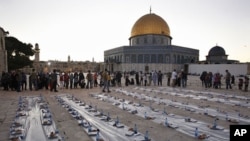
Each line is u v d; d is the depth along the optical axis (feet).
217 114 32.42
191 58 254.27
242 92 63.98
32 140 20.39
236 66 195.52
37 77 67.82
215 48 265.75
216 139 20.67
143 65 232.12
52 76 63.57
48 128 24.36
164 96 53.62
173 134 22.22
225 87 81.56
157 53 229.45
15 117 29.73
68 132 22.90
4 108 36.27
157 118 29.40
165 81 118.01
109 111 34.12
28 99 46.37
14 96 51.83
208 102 44.47
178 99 48.49
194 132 22.95
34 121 27.55
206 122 27.27
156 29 240.53
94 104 40.75
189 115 31.55
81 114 31.68
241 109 36.73
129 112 33.35
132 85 89.61
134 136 21.35
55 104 40.65
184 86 82.23
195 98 50.29
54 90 63.46
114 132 22.70
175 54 230.68
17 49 183.93
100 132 22.66
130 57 236.63
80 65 400.67
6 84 66.13
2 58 100.83
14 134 22.08
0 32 98.43
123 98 49.47
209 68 211.82
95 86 81.56
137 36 247.29
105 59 291.38
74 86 75.51
